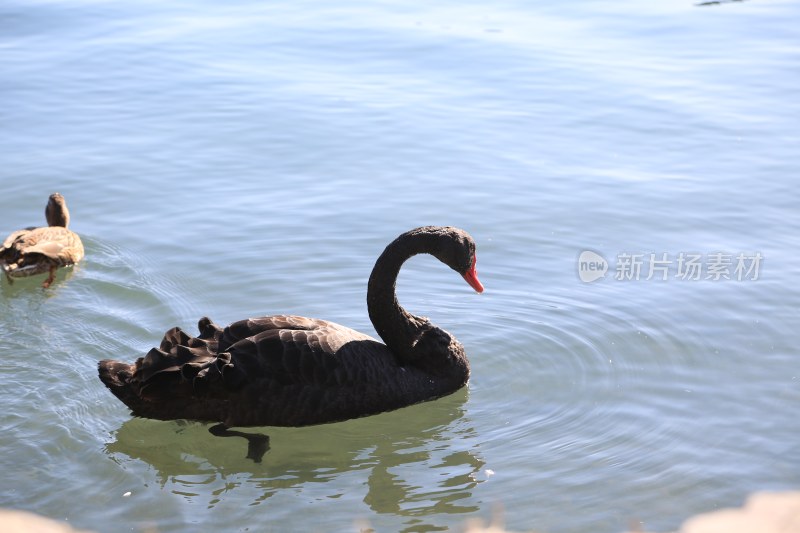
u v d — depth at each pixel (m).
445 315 11.23
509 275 11.95
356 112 16.25
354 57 18.45
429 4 21.47
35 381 9.77
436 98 16.75
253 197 13.70
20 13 20.73
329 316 11.09
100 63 18.23
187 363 8.86
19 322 10.94
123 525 7.82
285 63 18.22
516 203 13.52
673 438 8.95
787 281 11.58
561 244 12.53
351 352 9.36
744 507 7.97
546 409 9.53
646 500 8.10
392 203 13.52
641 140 15.27
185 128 15.77
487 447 8.97
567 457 8.74
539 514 7.96
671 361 10.20
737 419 9.20
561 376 10.06
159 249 12.46
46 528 7.71
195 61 18.34
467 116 16.11
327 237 12.67
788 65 17.91
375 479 8.54
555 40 19.23
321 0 21.80
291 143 15.27
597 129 15.62
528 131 15.61
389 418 9.52
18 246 11.92
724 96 16.70
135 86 17.27
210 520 7.90
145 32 19.81
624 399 9.60
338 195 13.74
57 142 15.29
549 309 11.25
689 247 12.41
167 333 9.26
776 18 20.45
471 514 7.97
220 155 14.91
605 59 18.31
